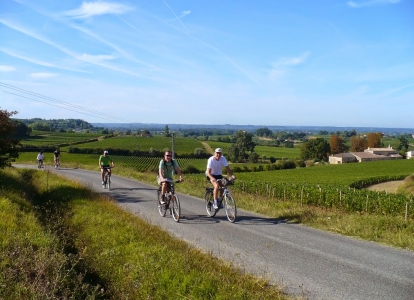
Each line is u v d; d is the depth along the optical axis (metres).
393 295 4.91
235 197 13.94
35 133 102.00
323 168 85.00
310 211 10.48
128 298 4.97
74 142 89.62
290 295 4.93
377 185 58.31
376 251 6.91
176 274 5.39
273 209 11.23
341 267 6.02
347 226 8.60
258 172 74.19
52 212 10.57
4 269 5.12
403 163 95.31
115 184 20.08
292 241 7.71
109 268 6.01
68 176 23.55
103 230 8.16
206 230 8.80
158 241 7.28
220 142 135.25
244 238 8.00
